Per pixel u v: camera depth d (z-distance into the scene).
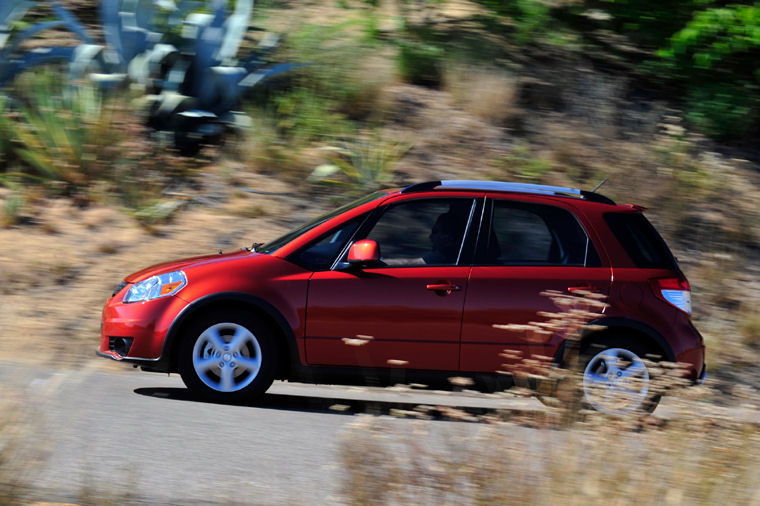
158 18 22.47
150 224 18.92
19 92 22.39
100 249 17.88
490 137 23.03
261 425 10.05
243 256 11.95
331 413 11.40
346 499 6.79
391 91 24.44
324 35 25.80
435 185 12.20
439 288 11.42
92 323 15.41
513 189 12.19
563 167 21.94
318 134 22.30
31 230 18.44
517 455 6.84
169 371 11.68
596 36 27.05
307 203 20.17
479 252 11.70
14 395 7.85
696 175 21.88
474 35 26.78
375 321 11.41
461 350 11.44
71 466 7.69
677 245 19.95
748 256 19.88
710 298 18.23
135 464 7.95
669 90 26.14
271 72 23.31
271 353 11.54
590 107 24.19
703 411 7.42
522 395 8.73
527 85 25.06
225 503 7.10
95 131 20.38
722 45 24.05
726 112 24.59
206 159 21.45
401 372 11.48
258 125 22.08
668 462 6.76
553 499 6.35
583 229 11.92
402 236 11.80
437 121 23.50
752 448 7.01
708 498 6.49
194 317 11.56
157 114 21.80
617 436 7.18
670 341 11.59
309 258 11.70
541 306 11.47
